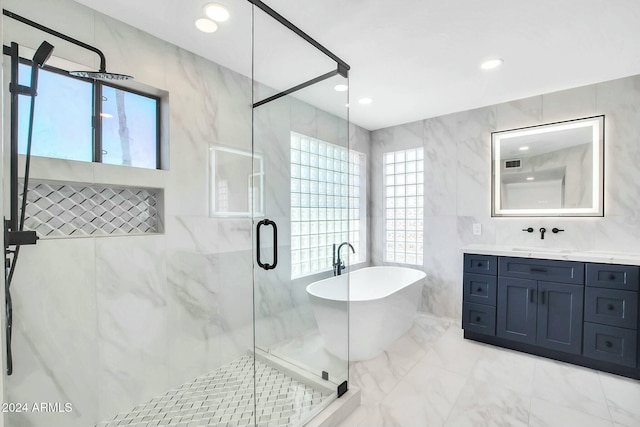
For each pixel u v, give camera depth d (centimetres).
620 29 169
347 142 222
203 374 205
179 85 195
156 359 183
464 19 162
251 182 232
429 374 212
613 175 238
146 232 185
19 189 128
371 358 236
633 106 230
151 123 187
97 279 159
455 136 319
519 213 281
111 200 171
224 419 163
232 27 173
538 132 271
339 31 174
